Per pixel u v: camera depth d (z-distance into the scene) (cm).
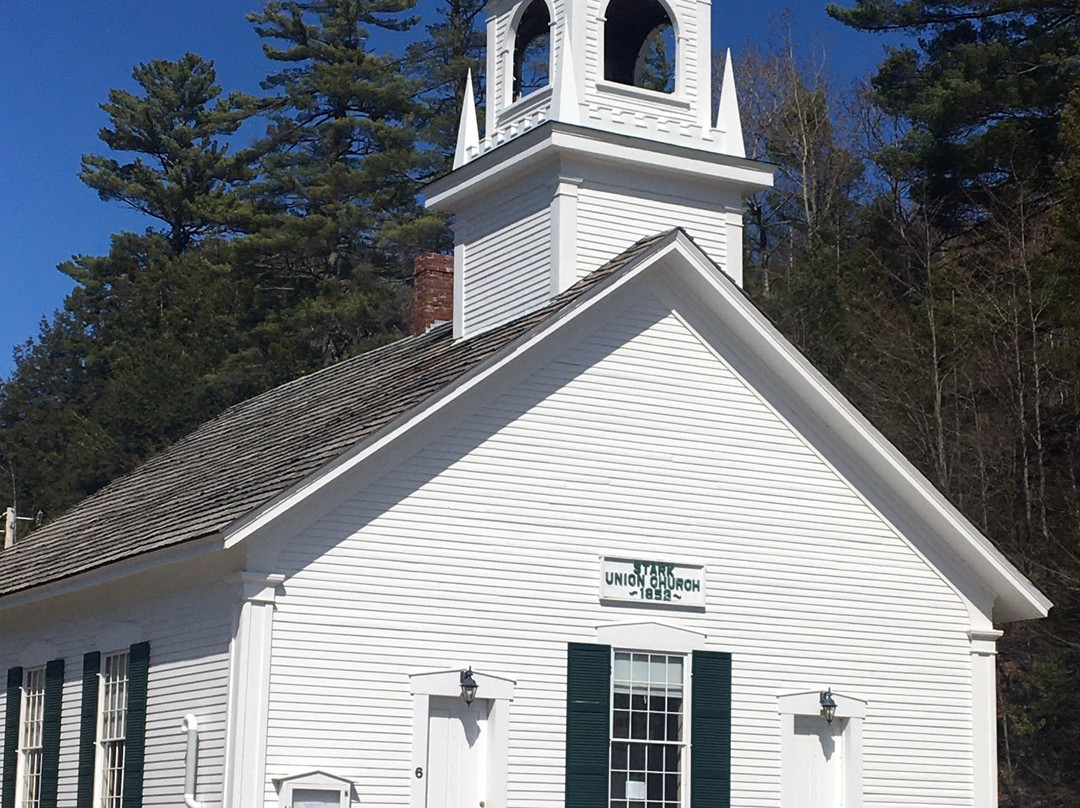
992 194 4234
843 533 2397
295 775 1959
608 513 2219
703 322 2333
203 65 6888
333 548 2031
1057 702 3259
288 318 5784
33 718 2583
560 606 2164
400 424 2064
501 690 2108
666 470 2272
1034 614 2527
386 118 6141
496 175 2508
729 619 2286
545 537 2170
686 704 2236
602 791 2141
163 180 6700
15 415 7094
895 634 2414
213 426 3189
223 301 6016
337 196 5856
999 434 3822
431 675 2066
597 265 2419
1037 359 3769
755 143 6556
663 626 2231
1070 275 3834
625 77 2681
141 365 5900
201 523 2072
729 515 2309
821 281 4438
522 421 2180
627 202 2461
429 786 2064
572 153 2408
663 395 2286
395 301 5800
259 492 2066
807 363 2333
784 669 2316
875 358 4203
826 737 2355
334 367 3044
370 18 6244
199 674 2062
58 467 5969
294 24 6159
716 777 2227
